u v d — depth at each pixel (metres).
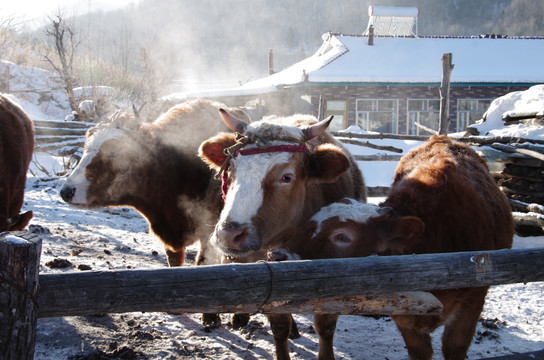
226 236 3.47
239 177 3.63
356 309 3.01
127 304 2.45
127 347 4.16
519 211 9.17
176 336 4.77
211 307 2.63
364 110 28.28
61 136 16.91
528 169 9.24
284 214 3.73
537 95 11.53
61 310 2.36
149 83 29.58
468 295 3.77
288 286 2.72
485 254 3.20
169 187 5.62
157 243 8.19
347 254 3.54
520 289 6.62
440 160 4.32
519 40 34.03
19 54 29.45
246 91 29.66
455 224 3.86
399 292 3.02
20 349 2.27
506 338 5.10
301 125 4.63
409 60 30.45
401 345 4.92
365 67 29.17
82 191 5.37
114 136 5.44
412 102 28.50
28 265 2.25
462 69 29.69
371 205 3.72
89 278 2.41
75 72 27.81
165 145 5.64
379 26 38.97
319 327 4.14
